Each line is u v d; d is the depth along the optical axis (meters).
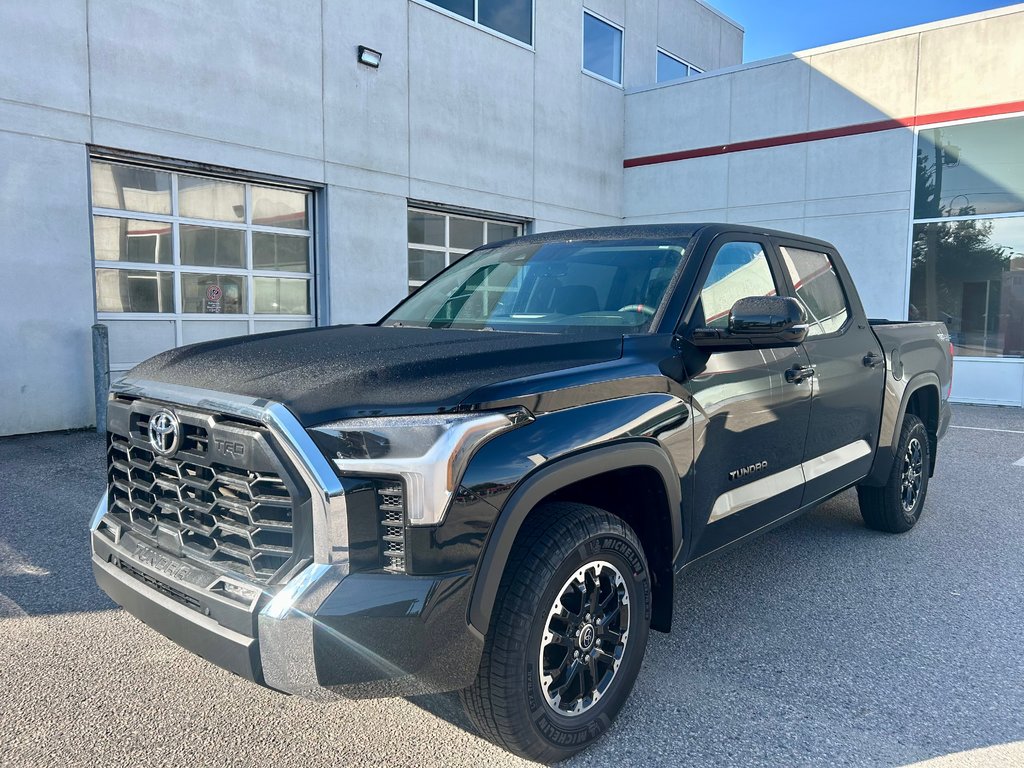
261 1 9.32
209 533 2.24
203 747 2.51
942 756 2.52
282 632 1.96
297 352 2.53
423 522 2.00
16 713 2.71
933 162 12.21
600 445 2.40
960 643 3.38
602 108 15.09
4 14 7.24
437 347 2.52
